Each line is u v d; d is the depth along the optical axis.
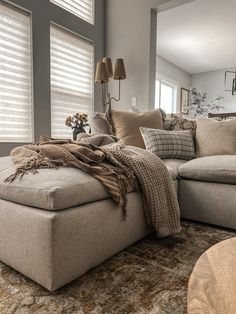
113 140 1.87
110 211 1.21
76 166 1.23
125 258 1.30
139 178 1.43
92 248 1.12
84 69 3.56
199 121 2.42
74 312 0.89
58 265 0.97
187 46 5.74
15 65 2.68
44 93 2.96
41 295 0.98
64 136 3.32
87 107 3.64
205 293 0.48
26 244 1.03
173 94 7.26
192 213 1.86
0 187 1.15
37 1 2.83
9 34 2.62
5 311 0.89
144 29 3.44
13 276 1.12
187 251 1.38
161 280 1.10
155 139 2.16
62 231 0.97
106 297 0.98
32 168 1.17
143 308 0.92
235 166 1.67
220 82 7.57
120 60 3.24
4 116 2.62
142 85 3.50
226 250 0.64
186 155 2.21
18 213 1.06
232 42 5.48
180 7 4.05
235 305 0.44
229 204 1.68
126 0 3.57
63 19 3.15
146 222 1.47
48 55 2.98
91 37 3.58
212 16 4.34
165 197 1.52
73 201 1.05
